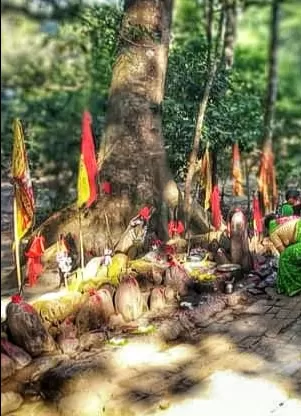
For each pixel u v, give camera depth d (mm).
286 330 6371
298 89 24359
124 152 8242
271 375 5410
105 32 10016
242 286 7438
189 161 8734
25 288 6781
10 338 5355
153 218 8125
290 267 7289
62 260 6488
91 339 5715
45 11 10594
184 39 13164
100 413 4816
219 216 8414
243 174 13227
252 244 8484
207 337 6176
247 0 17656
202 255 7980
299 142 18875
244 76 17844
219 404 4922
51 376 5059
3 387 4973
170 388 5145
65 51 14336
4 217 10547
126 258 6949
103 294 6074
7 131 12625
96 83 13742
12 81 14602
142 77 8297
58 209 9594
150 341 5820
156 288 6742
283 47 27766
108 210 8062
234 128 10266
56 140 14211
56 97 14719
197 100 9789
